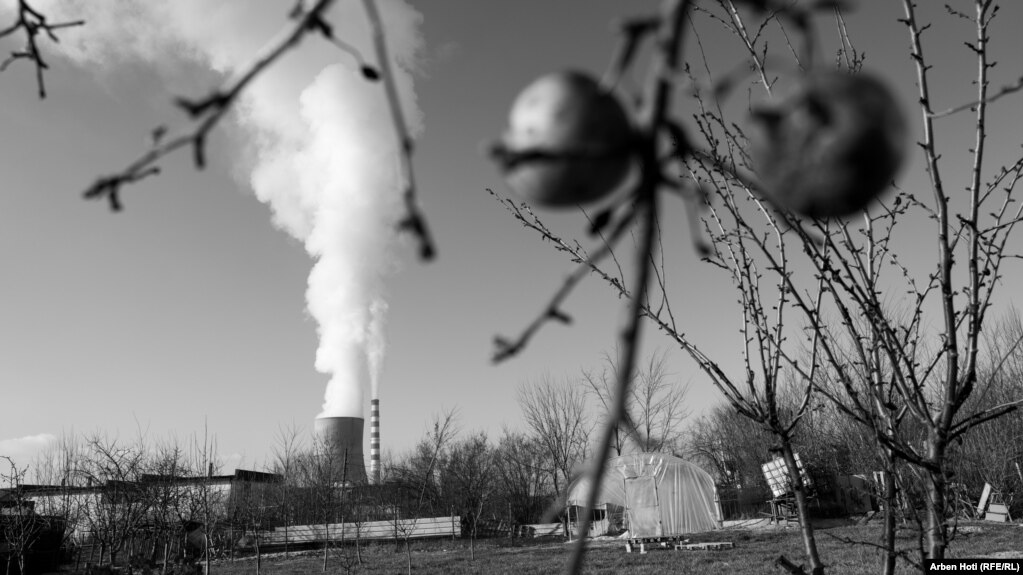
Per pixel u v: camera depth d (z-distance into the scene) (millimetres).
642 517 27875
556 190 1011
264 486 39188
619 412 872
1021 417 25688
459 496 39406
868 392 4059
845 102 1082
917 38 3133
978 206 3100
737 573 18781
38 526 23594
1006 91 2322
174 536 19484
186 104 1016
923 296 3701
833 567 15547
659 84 943
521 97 1051
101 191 1001
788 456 3889
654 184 940
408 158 983
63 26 2484
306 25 1029
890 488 3824
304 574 24641
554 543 33375
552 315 1156
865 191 1119
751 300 3928
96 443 20281
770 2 1111
